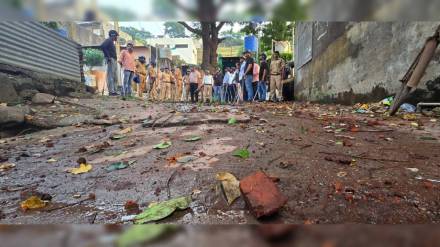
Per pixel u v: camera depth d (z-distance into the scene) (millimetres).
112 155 2926
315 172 2133
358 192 1780
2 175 2498
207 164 2400
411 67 4633
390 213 1548
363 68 6672
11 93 5613
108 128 4543
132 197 1891
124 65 10078
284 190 1828
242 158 2518
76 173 2422
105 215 1674
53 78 7637
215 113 5297
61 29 10117
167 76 14312
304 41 11820
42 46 7297
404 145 2898
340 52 7801
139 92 12250
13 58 6145
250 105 8422
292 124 4191
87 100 7762
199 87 14109
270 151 2715
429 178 1992
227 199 1715
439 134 3373
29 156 3139
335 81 8195
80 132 4359
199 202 1738
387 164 2309
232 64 18422
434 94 5066
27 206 1794
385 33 5875
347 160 2332
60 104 6504
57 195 2002
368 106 5887
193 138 3279
